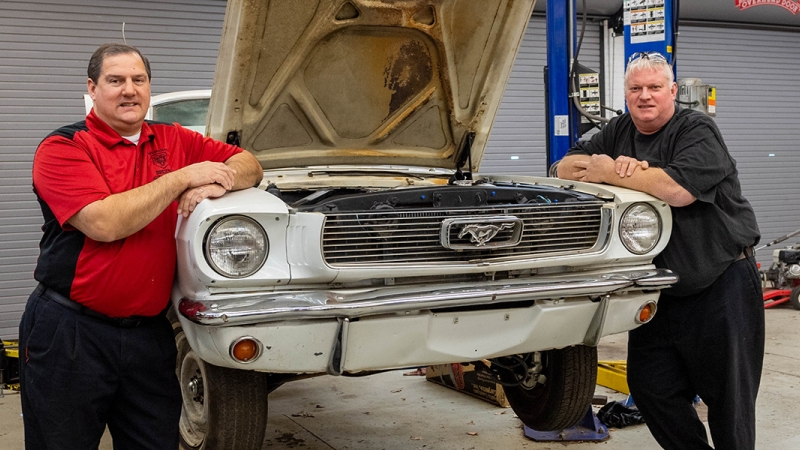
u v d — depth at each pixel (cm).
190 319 235
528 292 262
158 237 251
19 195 705
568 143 437
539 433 389
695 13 946
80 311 243
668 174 292
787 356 567
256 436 276
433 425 413
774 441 381
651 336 325
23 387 249
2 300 703
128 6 733
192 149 279
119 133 257
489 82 370
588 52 923
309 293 241
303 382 507
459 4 334
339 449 377
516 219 264
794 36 1037
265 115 339
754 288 311
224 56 305
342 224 243
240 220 238
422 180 358
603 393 468
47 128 710
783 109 1038
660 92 314
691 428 324
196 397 305
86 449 247
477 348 267
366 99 359
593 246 286
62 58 711
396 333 250
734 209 307
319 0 304
